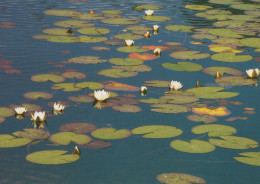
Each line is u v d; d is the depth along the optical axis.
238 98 5.23
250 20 9.06
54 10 9.55
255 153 3.96
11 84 5.43
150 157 3.88
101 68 6.12
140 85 5.57
